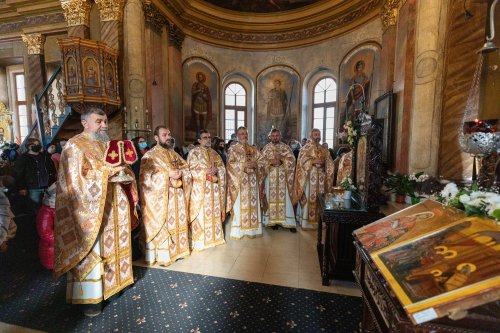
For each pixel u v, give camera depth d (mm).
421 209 1438
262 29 9195
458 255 938
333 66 8406
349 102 7875
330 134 9023
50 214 2490
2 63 8891
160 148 2891
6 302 2135
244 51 9406
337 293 2307
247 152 3688
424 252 1049
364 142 2449
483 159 1374
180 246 2939
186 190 3070
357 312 2039
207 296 2234
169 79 7492
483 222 1044
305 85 9219
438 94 3967
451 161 3820
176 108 7730
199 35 8617
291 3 8555
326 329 1844
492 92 3018
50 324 1876
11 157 4969
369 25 7215
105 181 1932
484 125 1303
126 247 2236
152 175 2748
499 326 805
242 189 3600
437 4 3939
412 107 4367
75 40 4895
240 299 2193
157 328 1839
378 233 1412
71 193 1887
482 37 3469
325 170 4051
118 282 2160
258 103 9602
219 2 8461
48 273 2629
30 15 7539
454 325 832
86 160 1922
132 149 2037
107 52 5332
